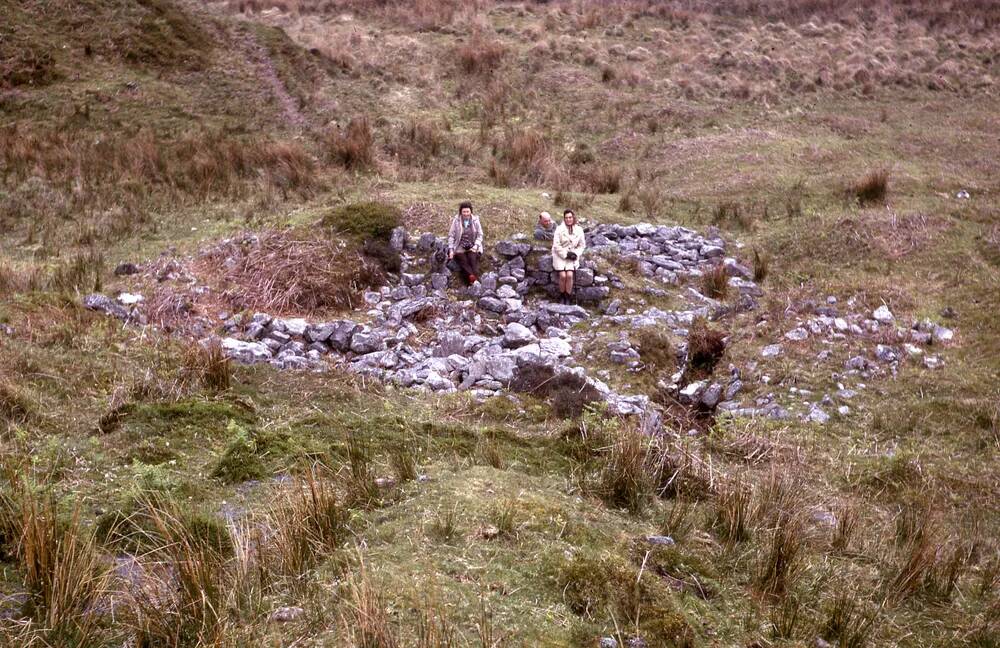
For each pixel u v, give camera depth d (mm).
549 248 10859
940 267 11062
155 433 5617
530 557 4199
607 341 9102
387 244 10891
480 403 7191
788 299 10406
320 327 8703
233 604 3625
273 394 6871
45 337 7234
